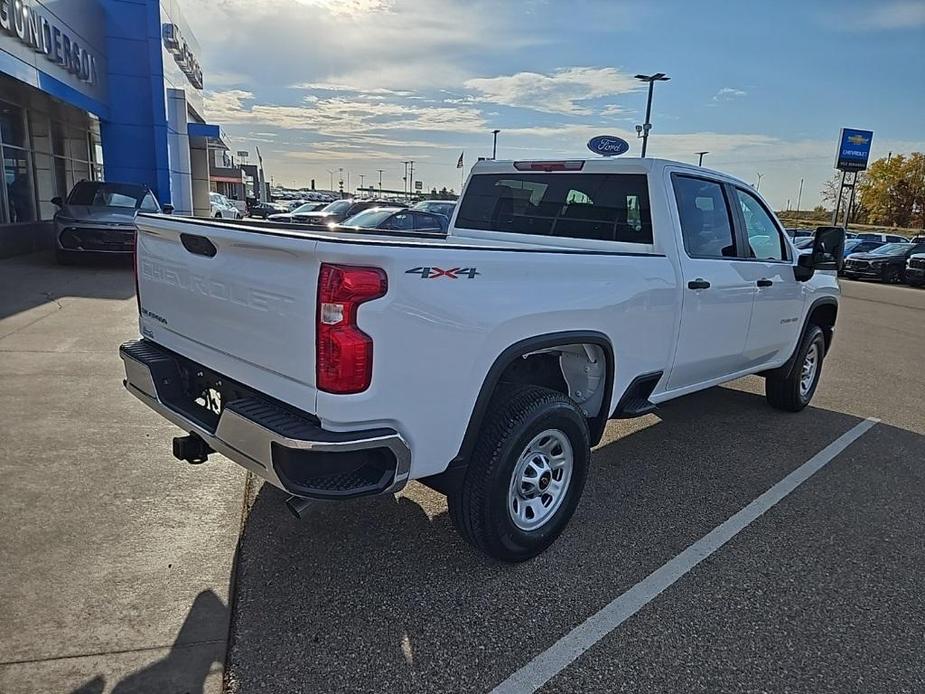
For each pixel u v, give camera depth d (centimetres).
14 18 1253
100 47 1831
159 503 382
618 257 365
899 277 2398
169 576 315
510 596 314
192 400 343
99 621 280
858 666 276
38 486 394
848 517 412
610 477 460
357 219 1432
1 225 1397
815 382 646
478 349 288
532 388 334
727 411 626
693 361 446
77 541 339
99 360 667
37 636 268
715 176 463
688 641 287
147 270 372
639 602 314
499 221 505
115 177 1964
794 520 405
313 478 259
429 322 267
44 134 1773
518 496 330
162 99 1959
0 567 312
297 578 319
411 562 338
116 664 256
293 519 374
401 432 270
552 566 342
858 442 552
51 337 754
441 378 277
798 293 559
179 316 341
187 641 272
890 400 697
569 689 257
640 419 592
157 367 343
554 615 301
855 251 2641
